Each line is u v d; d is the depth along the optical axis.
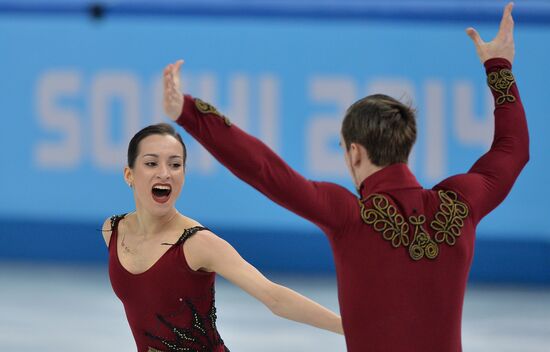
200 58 32.91
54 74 33.19
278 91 32.56
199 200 32.69
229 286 31.30
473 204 9.38
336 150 32.31
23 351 21.58
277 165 8.70
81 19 33.09
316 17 32.53
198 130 8.52
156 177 11.62
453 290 9.16
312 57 32.50
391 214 9.09
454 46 31.92
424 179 31.84
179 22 32.91
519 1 31.84
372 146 9.30
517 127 9.86
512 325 25.81
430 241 9.12
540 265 32.22
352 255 9.05
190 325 11.84
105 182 33.03
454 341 9.20
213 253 11.34
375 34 32.28
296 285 31.08
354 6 32.41
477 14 31.95
